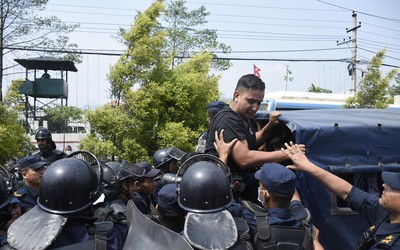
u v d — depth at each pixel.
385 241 2.78
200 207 2.64
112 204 3.46
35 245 2.31
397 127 3.81
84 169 2.59
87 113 12.23
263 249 2.89
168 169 5.71
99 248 2.46
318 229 3.64
